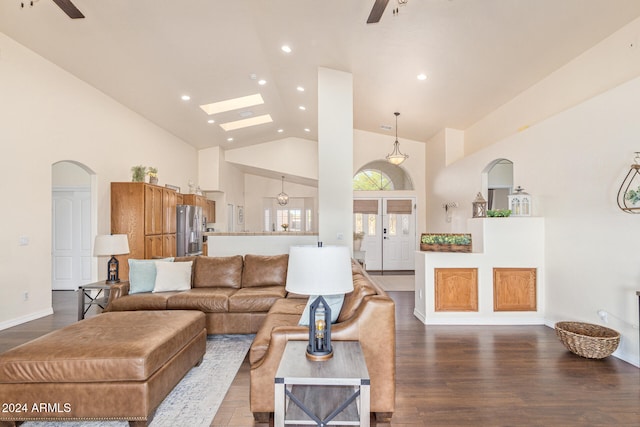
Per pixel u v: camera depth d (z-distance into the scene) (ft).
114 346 6.94
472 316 13.65
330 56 15.10
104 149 17.72
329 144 16.17
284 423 5.46
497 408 7.41
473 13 11.07
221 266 13.83
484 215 14.92
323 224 15.92
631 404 7.54
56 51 13.91
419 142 28.89
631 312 9.62
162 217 20.42
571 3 10.09
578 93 13.01
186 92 18.90
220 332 11.93
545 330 12.76
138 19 12.46
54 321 13.62
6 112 12.75
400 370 9.33
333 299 7.92
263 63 16.65
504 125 18.26
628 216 9.68
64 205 19.69
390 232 29.30
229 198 32.50
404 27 12.27
